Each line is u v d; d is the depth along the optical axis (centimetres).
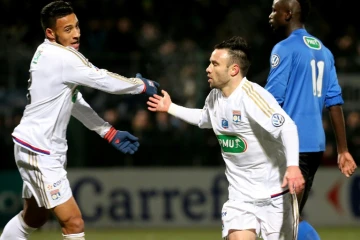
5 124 4169
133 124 4175
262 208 1942
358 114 4209
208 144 4247
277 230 1952
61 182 2042
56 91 2017
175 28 5128
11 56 4153
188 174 4238
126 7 5094
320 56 2161
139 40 4784
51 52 2017
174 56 4225
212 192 4231
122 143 2248
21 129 2041
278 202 1945
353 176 4259
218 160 4262
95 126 2230
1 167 4197
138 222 4209
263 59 4291
